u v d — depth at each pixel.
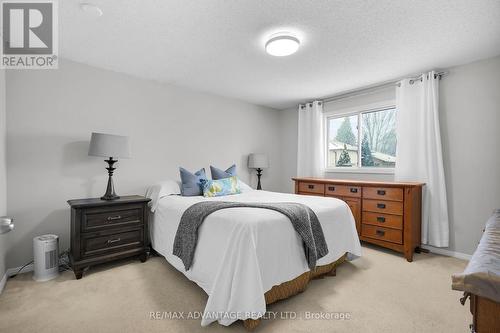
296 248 1.88
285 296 1.82
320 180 3.60
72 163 2.68
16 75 2.38
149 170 3.25
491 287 0.65
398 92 3.22
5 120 2.29
